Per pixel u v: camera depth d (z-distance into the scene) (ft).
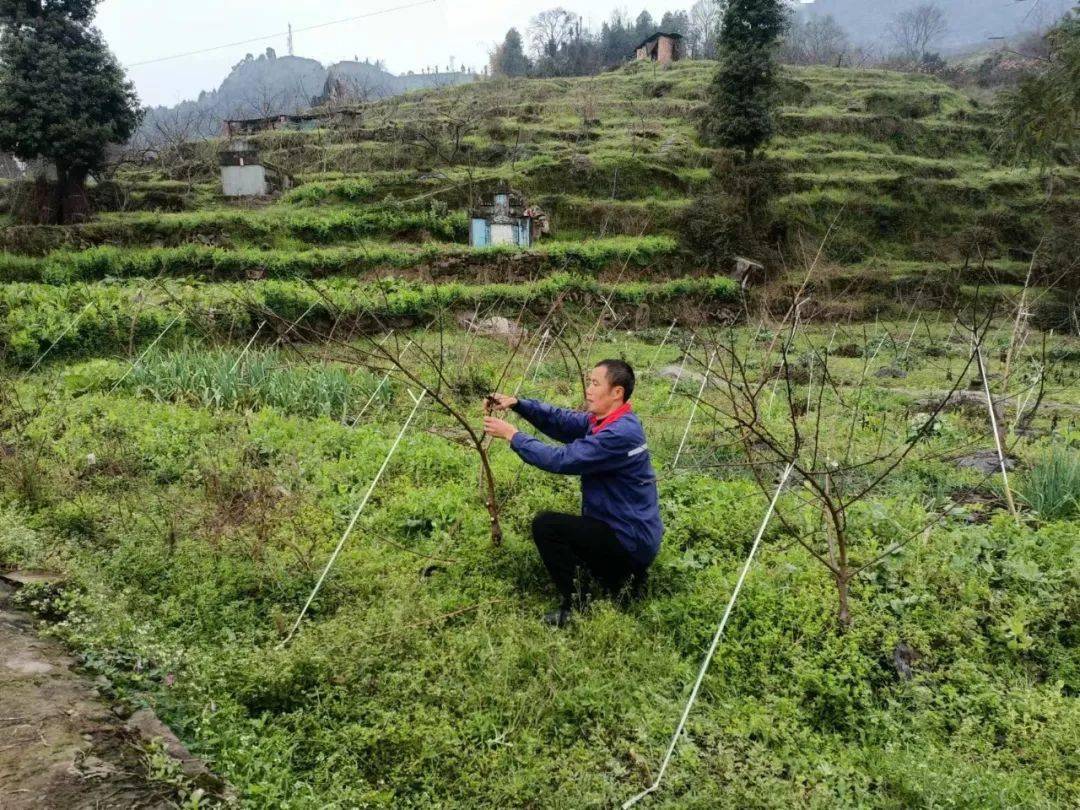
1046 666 12.66
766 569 14.92
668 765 9.96
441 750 10.00
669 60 179.22
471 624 13.07
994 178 110.32
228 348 33.22
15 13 66.59
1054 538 15.84
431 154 102.94
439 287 56.29
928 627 13.12
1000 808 9.40
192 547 14.60
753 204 90.68
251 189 83.76
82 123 66.64
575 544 13.34
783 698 11.53
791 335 18.62
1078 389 39.65
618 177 97.09
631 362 43.83
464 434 23.39
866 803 9.72
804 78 154.30
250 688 10.73
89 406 25.40
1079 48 44.80
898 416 29.89
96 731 8.77
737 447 24.03
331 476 19.52
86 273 56.85
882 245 99.09
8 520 14.94
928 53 247.70
